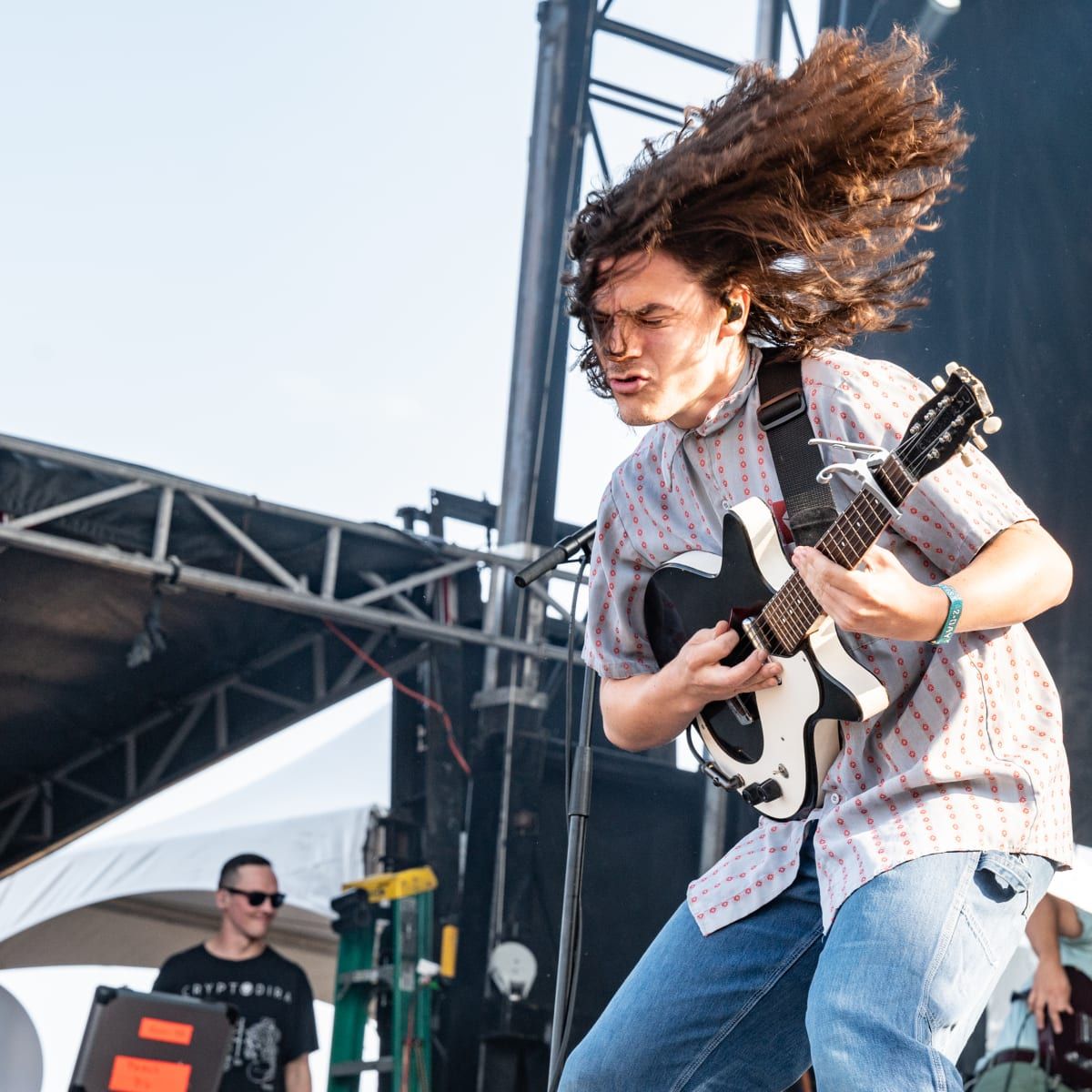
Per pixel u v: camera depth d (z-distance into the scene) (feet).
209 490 22.27
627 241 5.38
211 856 23.40
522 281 25.13
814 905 5.49
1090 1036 13.91
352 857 22.95
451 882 23.62
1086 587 18.83
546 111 25.04
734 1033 5.58
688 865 24.63
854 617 4.66
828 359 5.55
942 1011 4.70
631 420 5.58
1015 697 5.21
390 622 23.93
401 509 24.97
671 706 5.78
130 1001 12.14
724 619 5.73
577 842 6.72
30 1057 18.62
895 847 4.92
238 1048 16.92
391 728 25.16
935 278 20.35
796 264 5.48
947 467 5.11
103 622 24.08
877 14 21.53
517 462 24.89
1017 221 20.38
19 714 26.35
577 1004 23.27
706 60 25.55
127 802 27.73
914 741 5.19
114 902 24.61
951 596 4.69
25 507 21.16
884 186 5.46
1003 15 20.93
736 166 5.34
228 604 24.11
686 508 6.03
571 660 7.04
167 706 26.55
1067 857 5.09
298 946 25.50
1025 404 19.75
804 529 5.43
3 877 25.38
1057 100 20.63
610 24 25.27
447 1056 22.70
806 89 5.42
